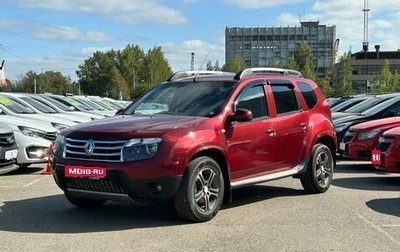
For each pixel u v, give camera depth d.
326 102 8.73
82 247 5.28
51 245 5.35
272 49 126.00
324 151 8.33
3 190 8.49
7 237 5.65
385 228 6.03
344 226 6.11
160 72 94.69
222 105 6.80
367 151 10.88
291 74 8.47
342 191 8.45
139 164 5.81
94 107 21.56
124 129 6.08
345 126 12.52
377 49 126.50
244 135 6.89
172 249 5.21
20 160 10.20
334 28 125.38
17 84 116.31
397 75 89.31
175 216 6.62
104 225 6.18
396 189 8.63
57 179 6.35
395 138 8.88
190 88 7.43
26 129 10.48
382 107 13.26
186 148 6.02
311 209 7.05
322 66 125.94
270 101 7.51
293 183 9.26
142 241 5.50
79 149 6.14
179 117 6.62
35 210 7.00
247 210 7.00
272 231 5.89
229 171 6.66
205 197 6.29
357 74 126.31
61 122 13.09
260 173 7.23
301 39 125.88
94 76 115.56
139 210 6.99
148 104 7.42
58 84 122.69
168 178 5.88
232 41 127.12
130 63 102.50
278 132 7.47
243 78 7.34
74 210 7.00
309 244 5.38
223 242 5.46
